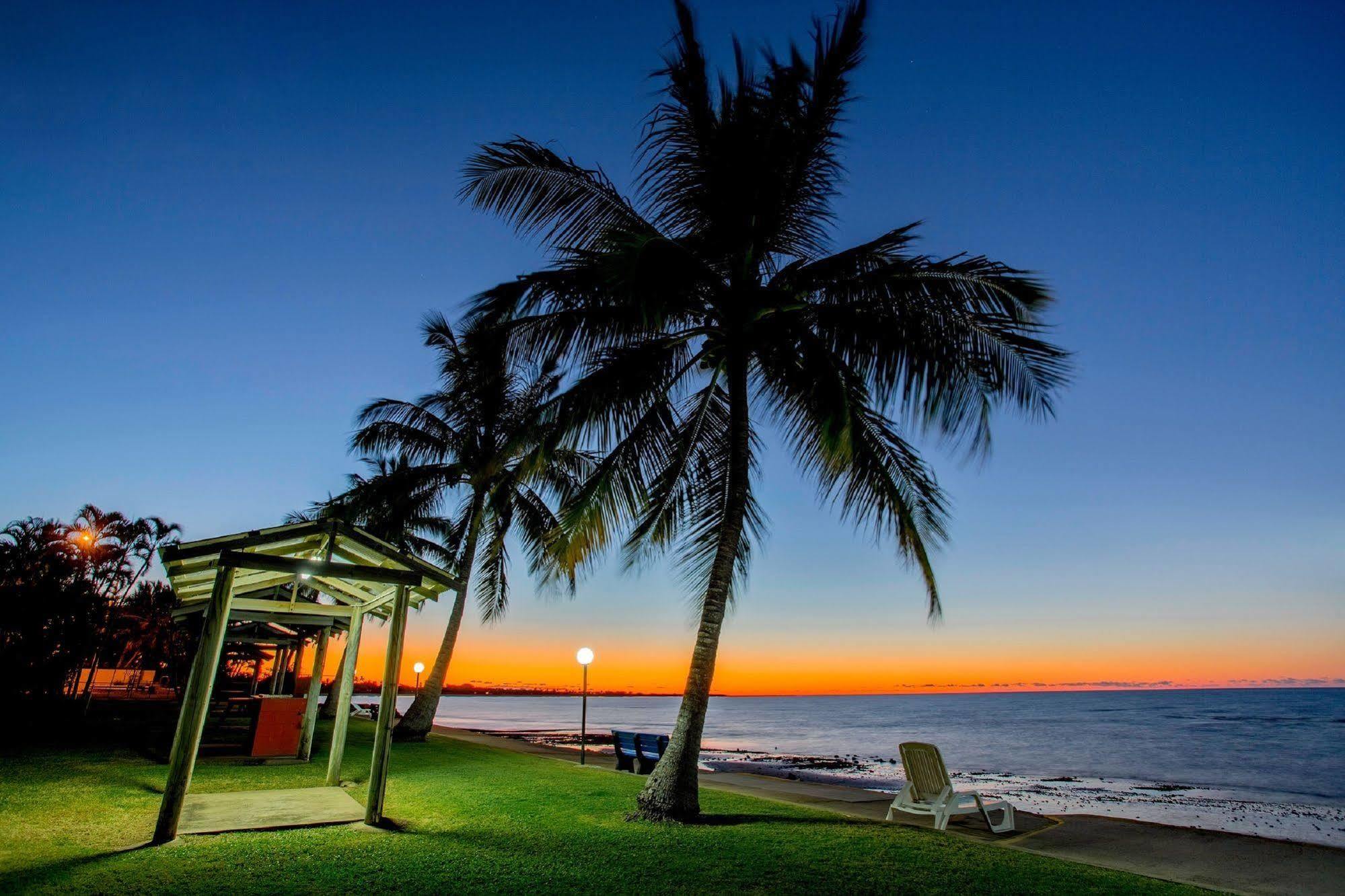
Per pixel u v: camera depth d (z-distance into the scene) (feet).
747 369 31.09
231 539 22.04
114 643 102.47
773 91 28.91
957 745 147.43
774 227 29.91
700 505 33.01
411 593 28.55
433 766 37.91
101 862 16.62
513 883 16.42
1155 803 59.00
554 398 29.01
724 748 140.67
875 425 31.42
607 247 25.89
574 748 74.28
